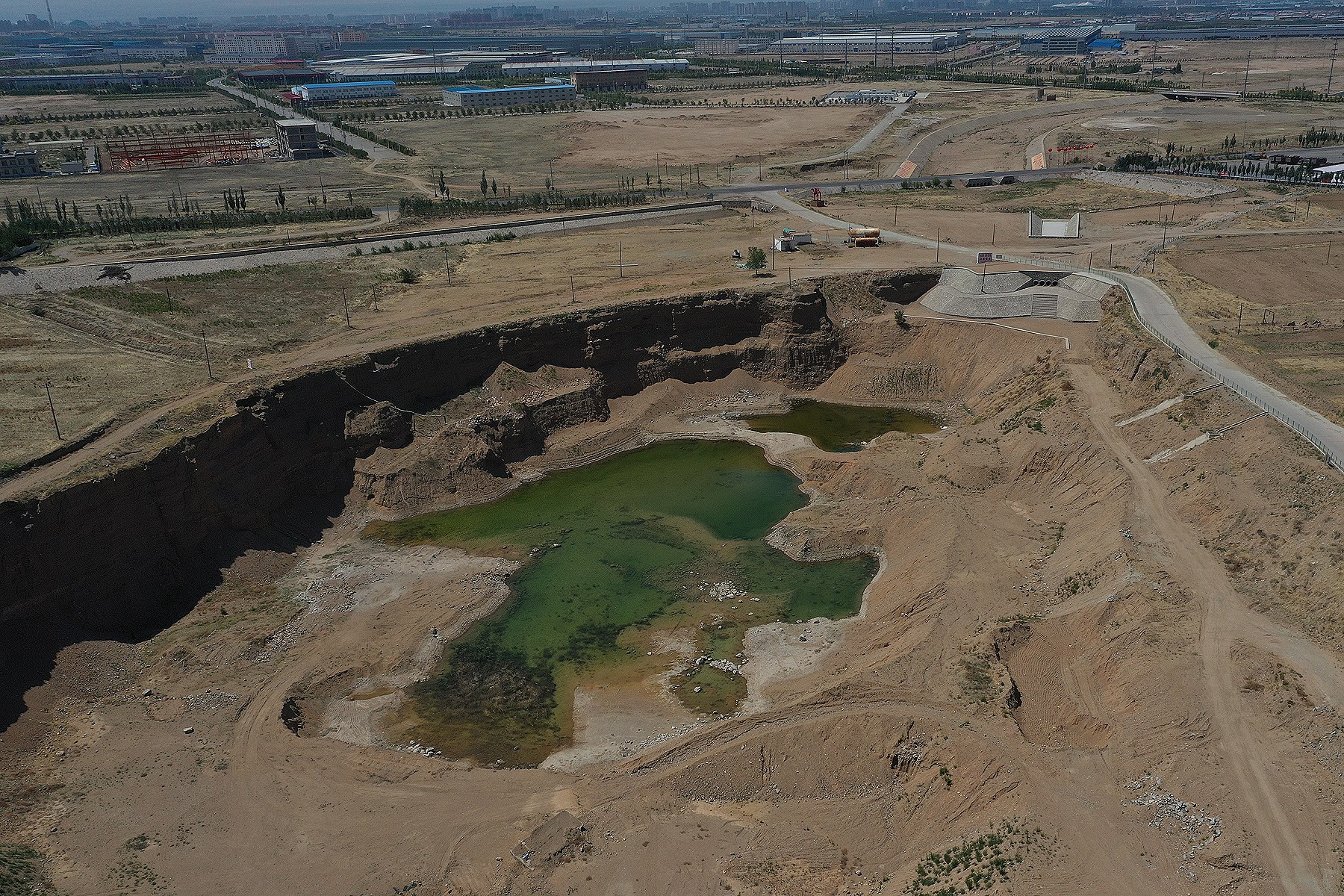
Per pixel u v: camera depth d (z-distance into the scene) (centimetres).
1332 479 8844
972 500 10856
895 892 6344
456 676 9081
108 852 6956
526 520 11631
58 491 9006
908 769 7362
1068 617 8612
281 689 8681
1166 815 6481
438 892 6688
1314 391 10844
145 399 11231
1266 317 13338
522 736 8312
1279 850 6091
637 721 8412
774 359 14762
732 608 9906
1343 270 15550
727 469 12750
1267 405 10369
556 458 12912
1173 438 10525
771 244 18012
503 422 12762
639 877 6719
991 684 7800
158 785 7569
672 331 14475
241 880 6781
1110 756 7069
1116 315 13388
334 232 19075
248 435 11031
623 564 10700
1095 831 6412
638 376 14212
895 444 12519
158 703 8462
